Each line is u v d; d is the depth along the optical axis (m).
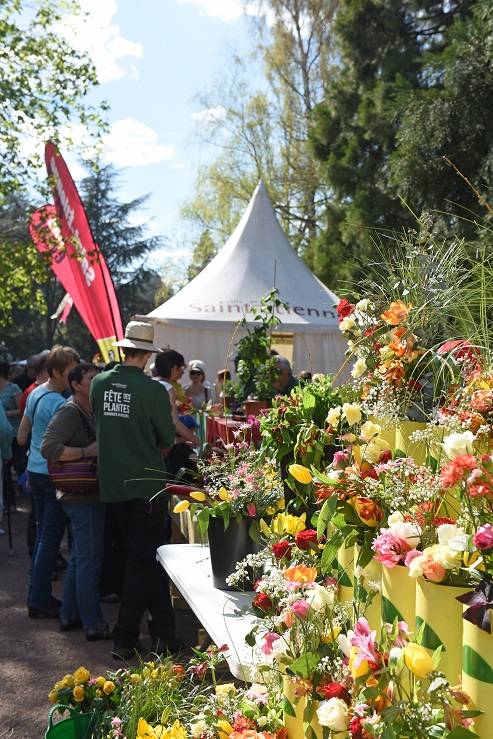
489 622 1.33
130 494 4.64
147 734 2.43
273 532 2.57
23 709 4.13
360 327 2.42
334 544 1.87
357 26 16.70
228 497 3.03
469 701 1.38
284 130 24.75
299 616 1.80
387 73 16.20
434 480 1.64
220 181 24.94
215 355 12.61
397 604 1.63
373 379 2.26
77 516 5.19
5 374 10.46
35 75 13.62
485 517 1.49
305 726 1.82
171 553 3.69
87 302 10.68
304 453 2.55
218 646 2.49
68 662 4.80
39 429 5.82
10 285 15.59
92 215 47.50
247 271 11.20
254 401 5.93
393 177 13.61
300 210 25.30
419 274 2.33
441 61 13.21
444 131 12.51
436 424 1.83
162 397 4.69
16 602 6.12
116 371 4.77
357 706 1.49
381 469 1.81
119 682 3.14
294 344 11.49
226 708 2.32
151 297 48.50
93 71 13.77
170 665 3.10
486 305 2.15
